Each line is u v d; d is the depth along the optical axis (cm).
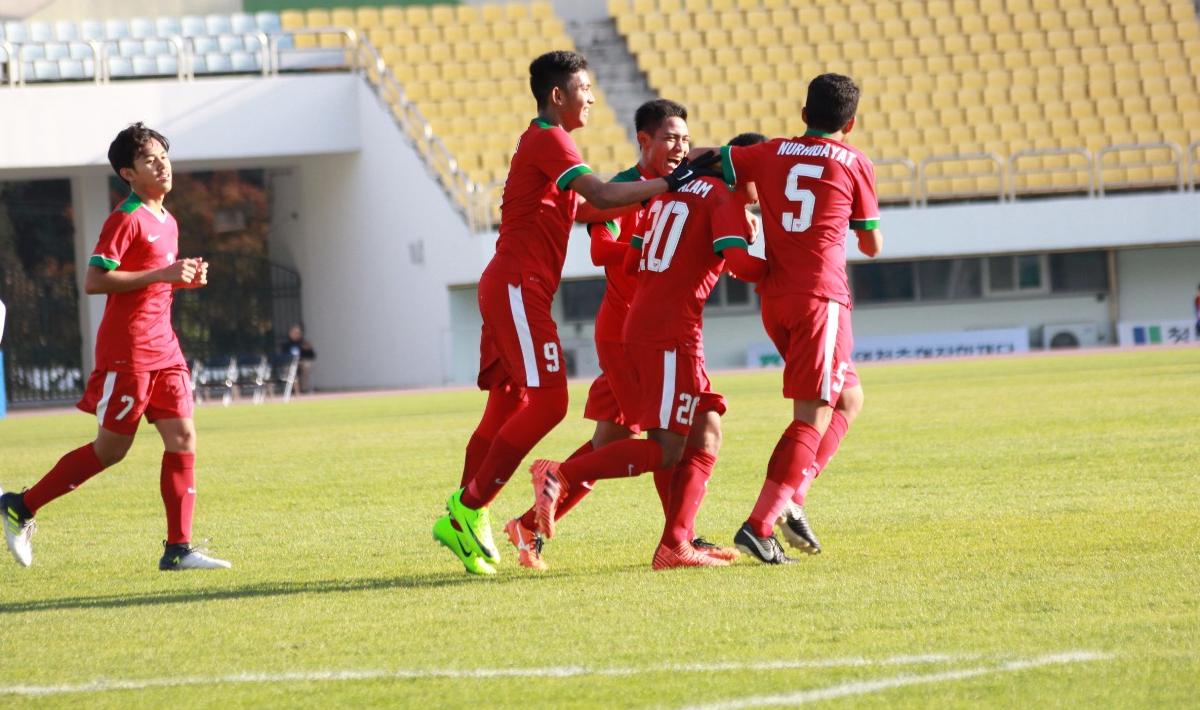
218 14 11000
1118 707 1236
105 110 9706
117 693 1402
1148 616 1562
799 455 2003
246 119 9869
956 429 3997
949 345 9906
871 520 2403
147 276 2164
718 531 2427
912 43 11012
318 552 2342
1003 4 11188
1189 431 3594
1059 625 1537
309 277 10800
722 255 2025
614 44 11200
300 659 1520
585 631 1605
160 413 2225
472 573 2058
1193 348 8800
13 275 10162
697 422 2086
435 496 3077
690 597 1784
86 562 2333
